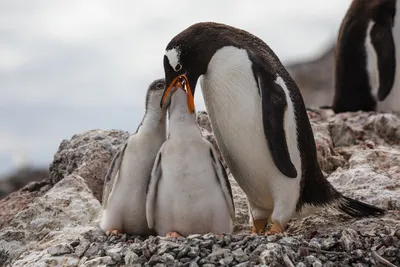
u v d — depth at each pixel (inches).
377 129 703.7
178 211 436.1
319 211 523.8
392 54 815.7
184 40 457.4
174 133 437.7
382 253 430.9
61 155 632.4
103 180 587.5
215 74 456.4
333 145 691.4
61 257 441.1
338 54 848.3
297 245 419.8
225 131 464.8
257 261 399.5
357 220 498.9
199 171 433.7
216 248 407.2
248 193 487.5
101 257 422.3
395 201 525.0
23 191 650.2
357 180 561.3
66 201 530.3
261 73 449.7
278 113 443.5
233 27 478.3
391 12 817.5
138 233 471.5
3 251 505.0
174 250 405.7
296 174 450.3
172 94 454.0
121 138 623.2
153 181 436.5
